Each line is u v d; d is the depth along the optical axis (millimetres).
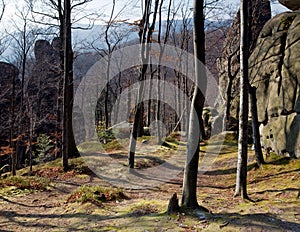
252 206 4922
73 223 4566
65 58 9156
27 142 13531
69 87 10797
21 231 4336
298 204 4848
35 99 16531
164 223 4230
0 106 15930
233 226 4035
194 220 4285
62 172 9016
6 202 5977
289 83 8625
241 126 5727
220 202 5328
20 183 7234
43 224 4613
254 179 7195
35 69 16750
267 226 3979
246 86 5746
